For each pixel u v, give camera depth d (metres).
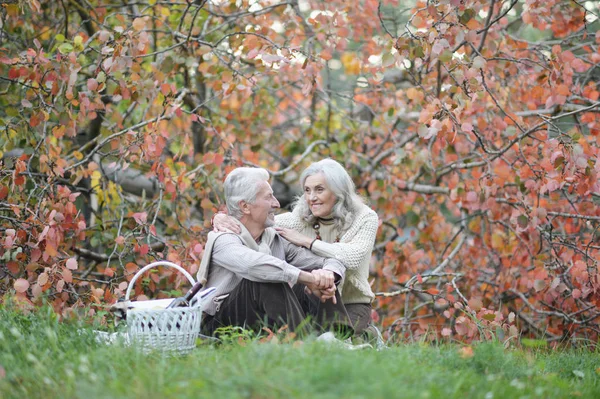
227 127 8.91
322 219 6.39
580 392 4.73
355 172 9.70
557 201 7.97
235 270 5.56
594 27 10.71
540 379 4.84
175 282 7.79
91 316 6.20
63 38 7.35
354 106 10.88
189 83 9.12
